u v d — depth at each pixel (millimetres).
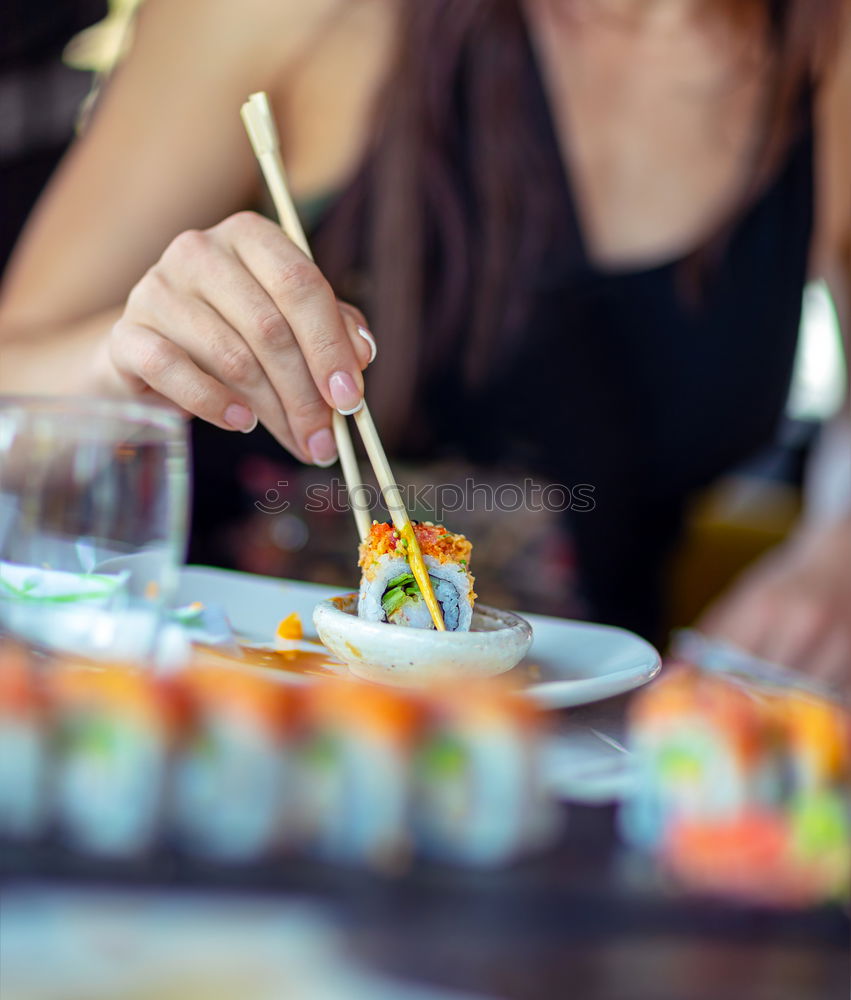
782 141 1681
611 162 1643
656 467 1745
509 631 965
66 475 900
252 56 1571
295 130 1668
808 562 1536
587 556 1680
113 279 1496
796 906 786
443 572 987
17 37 1988
